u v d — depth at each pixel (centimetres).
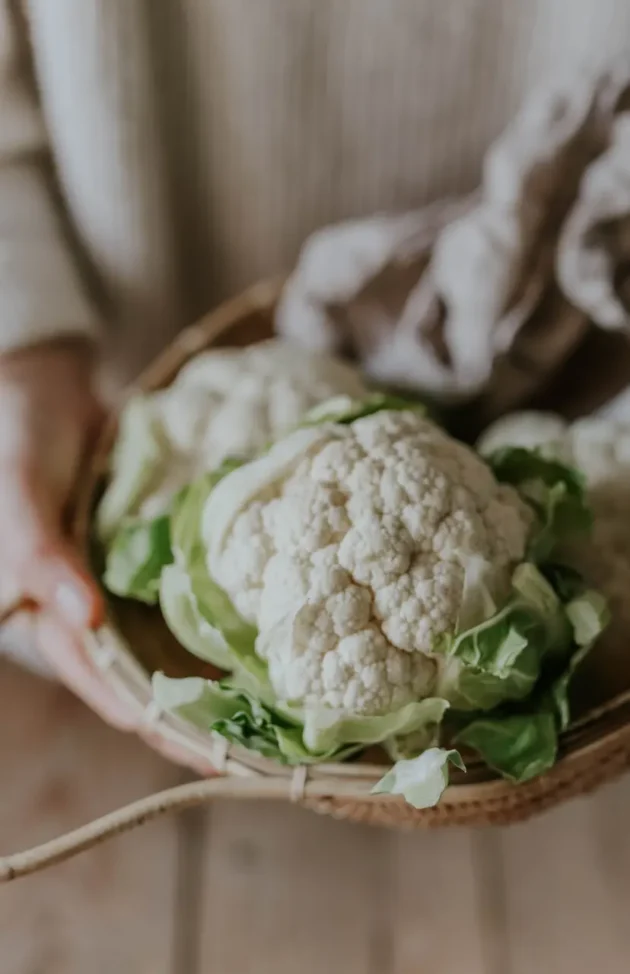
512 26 78
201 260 91
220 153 84
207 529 69
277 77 80
